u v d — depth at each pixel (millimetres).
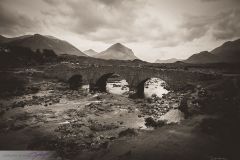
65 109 39281
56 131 28297
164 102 39594
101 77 55406
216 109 26625
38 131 28578
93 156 20688
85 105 42062
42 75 68250
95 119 33562
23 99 47344
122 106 41312
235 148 19547
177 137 21859
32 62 87875
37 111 38062
